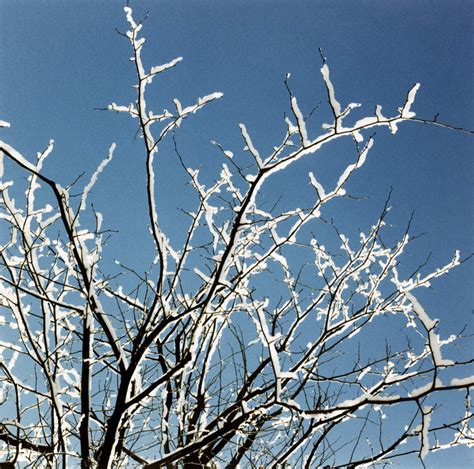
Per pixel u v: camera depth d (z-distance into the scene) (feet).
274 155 13.79
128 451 17.07
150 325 16.85
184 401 18.01
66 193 14.97
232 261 15.99
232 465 17.57
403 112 12.82
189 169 16.81
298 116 13.28
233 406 17.66
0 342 16.53
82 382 15.49
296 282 19.89
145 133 14.74
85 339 15.70
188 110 14.92
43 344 16.98
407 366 18.86
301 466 17.42
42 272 17.13
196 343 15.67
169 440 17.90
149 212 15.14
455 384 11.89
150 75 14.55
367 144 14.42
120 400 14.97
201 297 17.47
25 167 14.26
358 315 18.62
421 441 12.26
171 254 17.65
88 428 15.49
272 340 13.62
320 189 15.40
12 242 16.33
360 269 19.35
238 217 14.07
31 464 15.40
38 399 17.21
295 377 13.75
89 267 15.69
